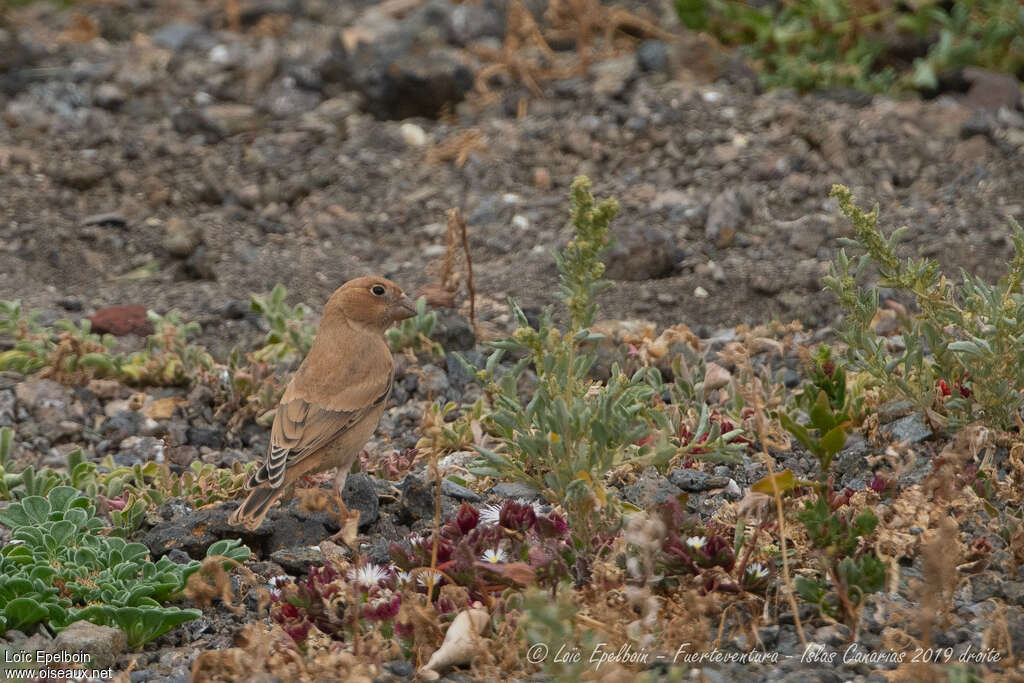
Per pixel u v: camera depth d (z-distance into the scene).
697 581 7.68
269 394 11.80
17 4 21.34
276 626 7.97
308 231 15.65
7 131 17.53
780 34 17.94
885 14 17.66
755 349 11.25
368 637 7.68
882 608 7.79
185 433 11.56
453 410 11.86
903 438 9.88
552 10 19.22
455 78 17.78
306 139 17.30
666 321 13.30
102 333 13.34
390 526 9.36
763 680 7.26
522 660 7.52
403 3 21.17
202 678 7.25
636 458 8.94
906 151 15.91
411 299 13.51
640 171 16.12
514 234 15.20
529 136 16.98
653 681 6.95
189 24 20.53
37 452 11.23
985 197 14.93
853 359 9.91
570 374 8.48
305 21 20.69
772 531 8.25
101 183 16.56
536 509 9.03
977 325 9.59
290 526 9.28
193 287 14.40
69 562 8.46
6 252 15.04
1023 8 17.52
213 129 17.44
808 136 16.23
